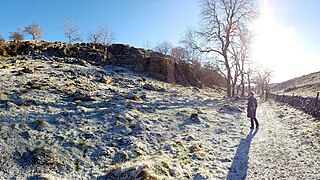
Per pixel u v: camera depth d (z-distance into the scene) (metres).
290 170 6.28
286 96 25.48
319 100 12.36
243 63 38.28
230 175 6.26
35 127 8.50
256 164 6.90
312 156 7.09
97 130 9.27
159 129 10.43
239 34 31.12
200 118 13.15
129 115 11.48
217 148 8.66
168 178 5.71
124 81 24.22
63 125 9.16
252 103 11.73
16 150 6.90
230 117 14.72
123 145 8.28
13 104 10.18
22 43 35.50
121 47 42.56
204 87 39.72
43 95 12.81
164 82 31.95
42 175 5.85
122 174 5.88
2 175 5.81
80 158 7.14
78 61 30.52
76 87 16.58
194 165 6.94
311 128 10.26
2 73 16.39
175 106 16.11
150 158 7.02
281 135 10.08
